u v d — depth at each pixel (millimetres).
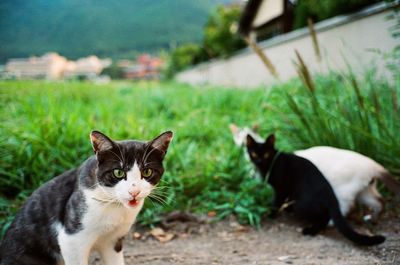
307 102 1232
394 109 1080
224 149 1393
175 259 839
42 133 1163
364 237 848
